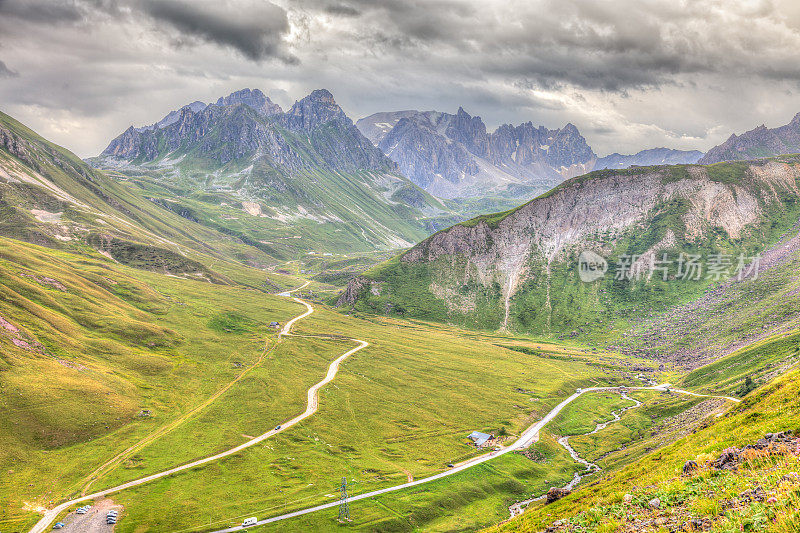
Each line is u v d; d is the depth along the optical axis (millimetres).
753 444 33406
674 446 57469
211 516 129875
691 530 21250
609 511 29125
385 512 137875
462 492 152625
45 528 117000
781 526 17203
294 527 127125
